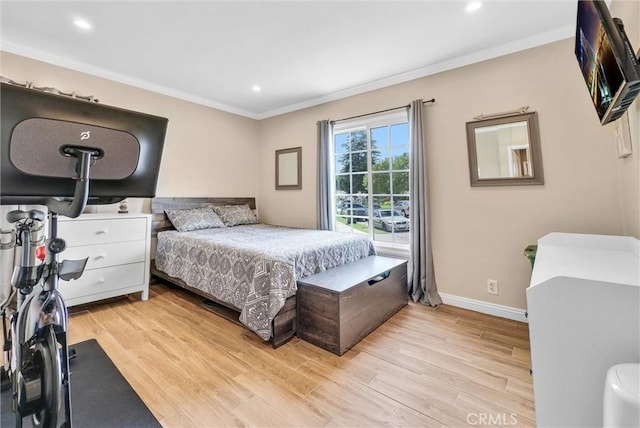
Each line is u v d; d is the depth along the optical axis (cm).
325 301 196
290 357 186
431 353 190
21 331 95
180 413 136
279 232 328
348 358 185
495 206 252
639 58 124
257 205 463
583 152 214
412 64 281
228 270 235
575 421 93
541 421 96
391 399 146
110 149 80
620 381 78
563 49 222
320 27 223
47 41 243
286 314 208
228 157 419
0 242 109
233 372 169
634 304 86
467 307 268
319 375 167
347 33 232
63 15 209
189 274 276
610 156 204
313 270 232
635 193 165
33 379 87
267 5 198
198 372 169
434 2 195
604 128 207
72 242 245
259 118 457
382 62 278
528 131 234
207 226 349
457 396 148
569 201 220
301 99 385
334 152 375
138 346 198
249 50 258
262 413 137
